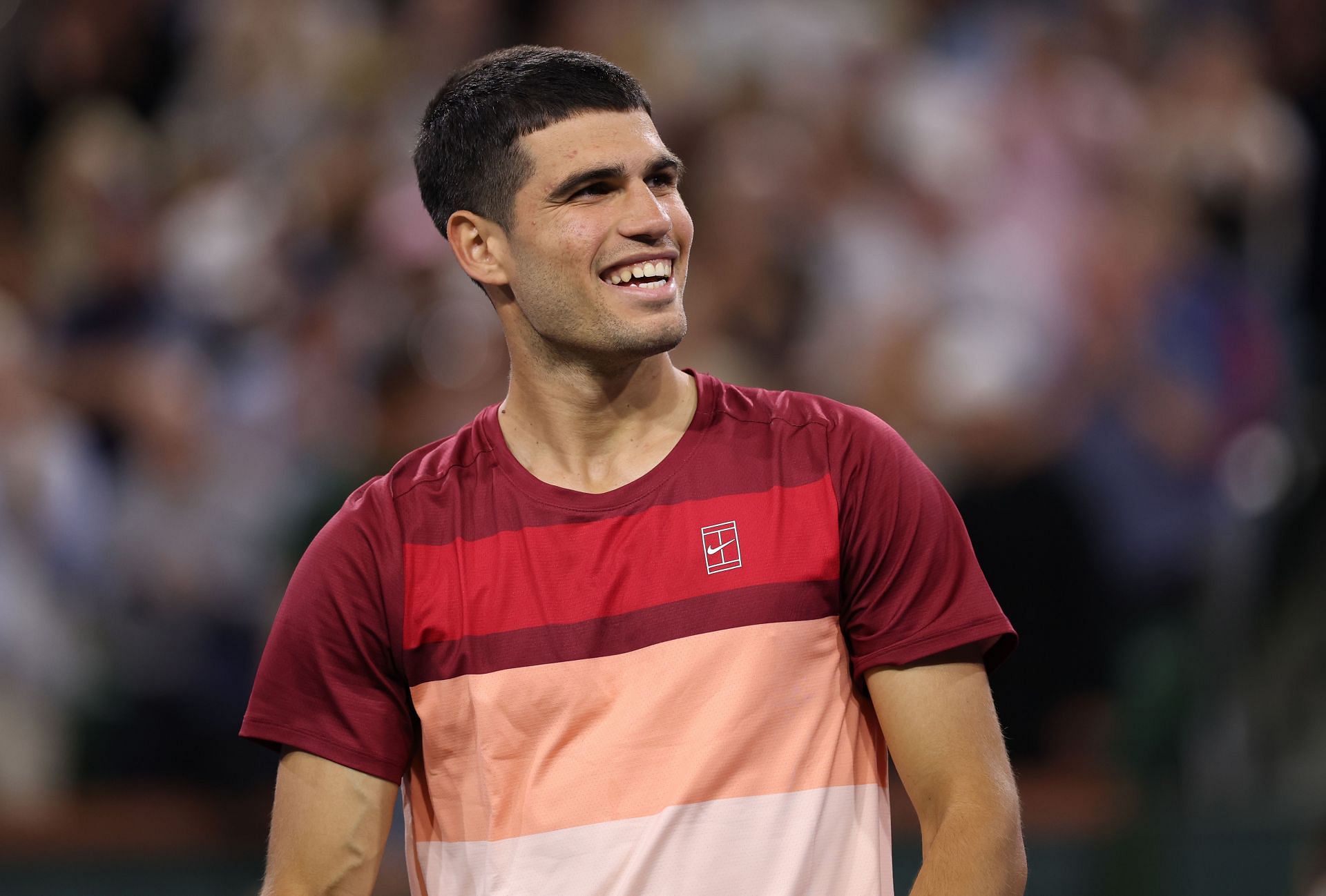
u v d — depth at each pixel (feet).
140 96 77.10
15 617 57.21
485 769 23.45
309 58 74.95
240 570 61.72
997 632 23.17
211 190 72.79
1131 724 57.06
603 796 22.86
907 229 69.00
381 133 71.61
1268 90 76.33
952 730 23.00
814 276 66.59
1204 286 71.00
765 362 64.49
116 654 58.85
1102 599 59.98
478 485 24.63
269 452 63.93
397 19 75.87
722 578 23.34
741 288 64.90
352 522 24.59
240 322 67.46
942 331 66.49
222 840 54.85
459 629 23.76
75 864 52.90
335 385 64.03
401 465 25.34
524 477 24.45
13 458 59.47
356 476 57.88
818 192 68.59
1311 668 60.29
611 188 23.84
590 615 23.39
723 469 24.07
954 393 64.90
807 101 70.90
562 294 23.68
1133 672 58.18
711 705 22.91
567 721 23.20
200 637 60.29
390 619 24.12
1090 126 73.20
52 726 57.26
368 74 73.92
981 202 70.64
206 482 62.95
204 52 77.36
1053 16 76.95
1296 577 62.95
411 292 64.54
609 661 23.26
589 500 23.99
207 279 68.90
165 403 63.77
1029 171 71.61
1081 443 65.21
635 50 73.51
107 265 69.67
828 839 22.95
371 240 67.62
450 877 24.11
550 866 22.88
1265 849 55.31
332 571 24.36
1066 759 57.88
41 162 75.82
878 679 23.52
